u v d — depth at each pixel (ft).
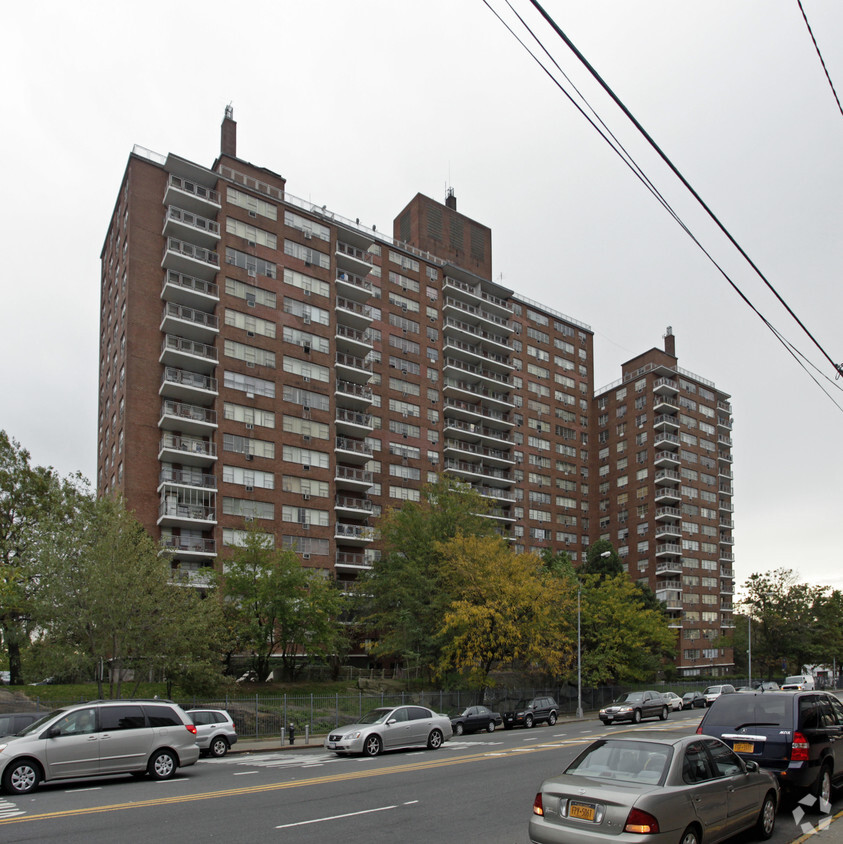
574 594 178.70
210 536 171.83
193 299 180.75
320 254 207.10
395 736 79.71
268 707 111.86
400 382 239.50
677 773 29.76
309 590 147.84
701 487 306.55
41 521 118.32
